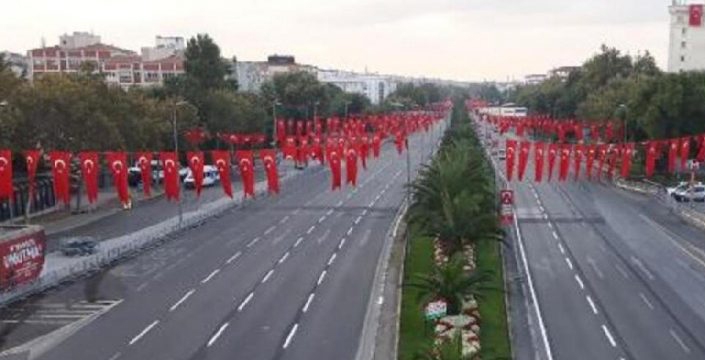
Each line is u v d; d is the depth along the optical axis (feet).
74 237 229.45
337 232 254.47
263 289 181.88
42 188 286.87
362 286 182.70
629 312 160.45
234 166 432.25
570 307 163.94
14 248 172.24
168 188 183.01
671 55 653.30
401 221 272.10
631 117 372.17
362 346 139.74
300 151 256.73
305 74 652.48
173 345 142.20
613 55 606.55
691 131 355.77
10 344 142.82
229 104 419.33
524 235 242.99
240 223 275.59
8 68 295.69
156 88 439.22
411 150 588.91
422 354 103.96
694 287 180.75
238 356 136.05
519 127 440.86
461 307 148.36
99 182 352.49
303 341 143.43
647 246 226.99
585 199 322.75
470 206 175.52
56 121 255.29
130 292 180.04
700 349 137.59
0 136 239.91
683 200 313.73
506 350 133.69
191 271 201.05
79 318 159.33
